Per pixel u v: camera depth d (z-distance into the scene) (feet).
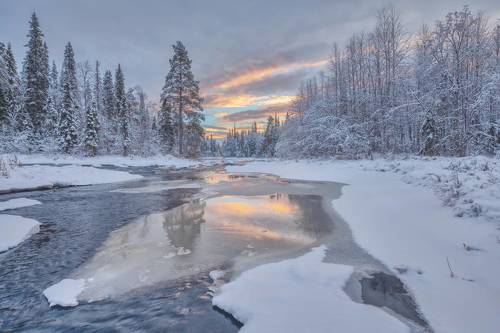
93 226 26.48
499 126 59.77
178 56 122.42
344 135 86.33
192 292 14.39
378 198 32.58
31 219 27.78
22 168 54.44
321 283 14.37
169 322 11.92
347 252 18.92
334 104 101.65
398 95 82.23
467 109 62.90
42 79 115.65
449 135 65.51
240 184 55.16
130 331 11.42
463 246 17.24
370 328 10.25
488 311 11.44
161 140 147.84
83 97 142.10
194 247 20.81
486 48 71.67
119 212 31.83
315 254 18.63
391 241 19.95
